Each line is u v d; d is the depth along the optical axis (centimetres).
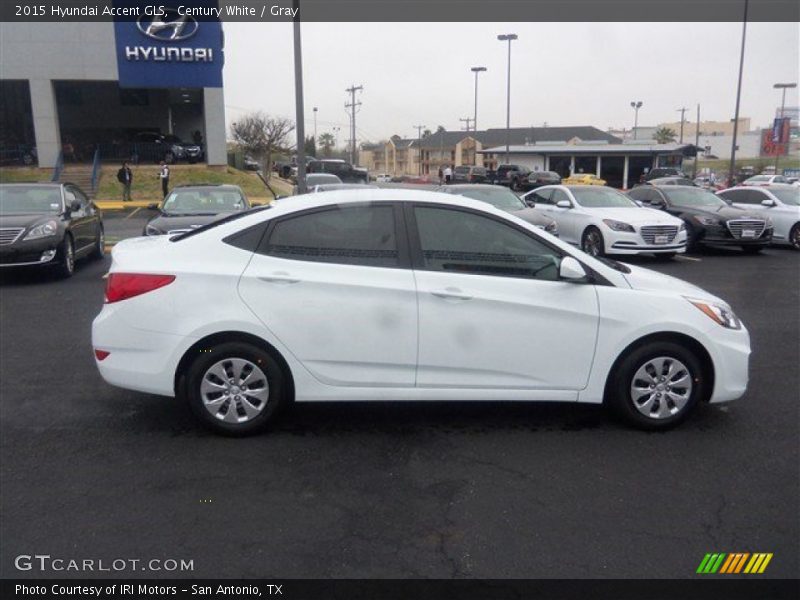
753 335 784
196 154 3644
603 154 5584
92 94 3988
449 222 477
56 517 374
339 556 341
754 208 1702
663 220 1352
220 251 468
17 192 1173
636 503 393
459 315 466
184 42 3256
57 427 496
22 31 3180
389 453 455
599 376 484
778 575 329
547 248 482
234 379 471
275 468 433
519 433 489
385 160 11838
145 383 466
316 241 470
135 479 417
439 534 361
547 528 367
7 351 698
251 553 343
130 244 521
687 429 498
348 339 464
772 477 426
